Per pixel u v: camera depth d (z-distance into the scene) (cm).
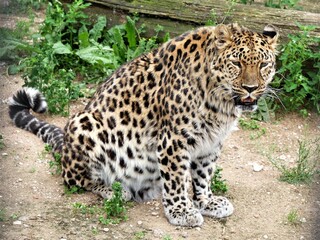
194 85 731
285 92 1038
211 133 748
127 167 788
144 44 1077
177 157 751
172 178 759
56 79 1043
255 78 711
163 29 1095
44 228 741
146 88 769
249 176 879
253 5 1127
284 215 802
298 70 1020
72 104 1011
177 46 752
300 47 1020
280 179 873
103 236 736
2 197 788
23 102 938
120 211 765
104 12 1132
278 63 1039
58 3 1150
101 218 759
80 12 1129
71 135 795
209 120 739
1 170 839
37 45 1112
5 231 729
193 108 734
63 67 1088
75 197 803
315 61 1037
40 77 1002
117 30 1095
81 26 1141
